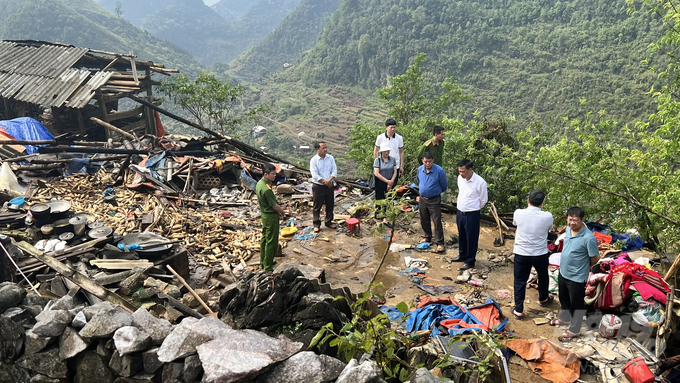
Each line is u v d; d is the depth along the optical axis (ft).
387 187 28.48
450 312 17.33
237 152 46.24
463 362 12.51
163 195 33.06
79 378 10.77
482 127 37.99
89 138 71.41
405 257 23.93
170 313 14.89
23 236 21.40
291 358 9.36
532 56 485.15
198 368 9.53
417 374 9.52
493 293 20.15
